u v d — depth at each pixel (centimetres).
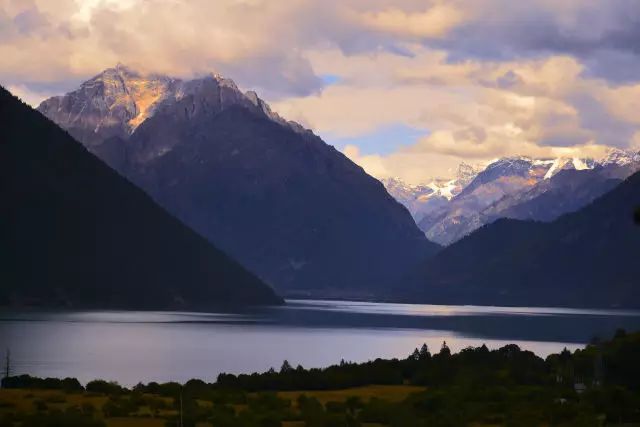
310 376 17125
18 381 16088
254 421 12762
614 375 16512
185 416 12650
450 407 14225
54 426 12075
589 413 14000
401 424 13075
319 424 12825
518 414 13850
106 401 14550
